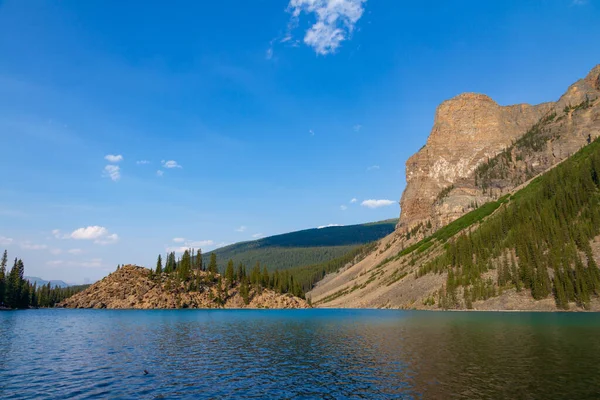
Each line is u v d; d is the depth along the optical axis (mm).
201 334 80688
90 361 49531
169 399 32719
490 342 60469
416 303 172750
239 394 34031
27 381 38906
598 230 140500
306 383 37500
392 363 46312
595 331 70688
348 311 181875
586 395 31422
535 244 149000
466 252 181625
